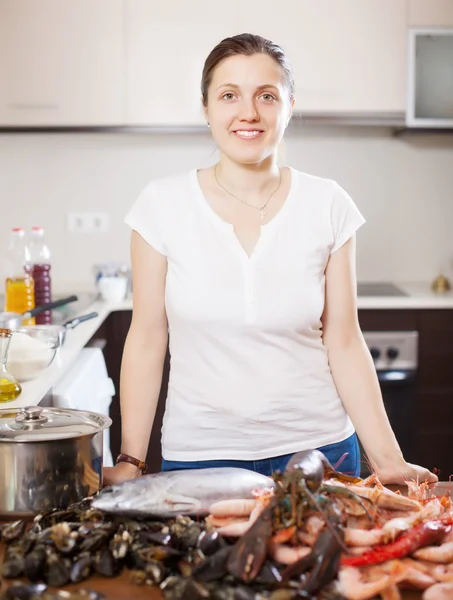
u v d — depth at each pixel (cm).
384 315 363
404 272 421
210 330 165
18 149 407
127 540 111
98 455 135
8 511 128
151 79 372
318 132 412
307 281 167
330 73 374
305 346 168
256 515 112
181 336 168
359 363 171
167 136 409
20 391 180
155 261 170
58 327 212
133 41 370
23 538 115
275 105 163
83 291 399
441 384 367
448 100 378
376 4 372
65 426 135
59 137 407
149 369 173
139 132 376
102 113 373
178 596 100
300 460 115
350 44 373
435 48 375
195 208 169
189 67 372
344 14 372
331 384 172
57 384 235
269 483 125
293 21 371
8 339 177
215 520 115
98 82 372
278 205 170
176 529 113
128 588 106
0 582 108
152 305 172
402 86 377
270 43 164
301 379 167
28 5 367
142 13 369
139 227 170
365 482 127
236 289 164
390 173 416
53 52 370
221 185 170
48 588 106
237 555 104
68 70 371
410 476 149
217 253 166
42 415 142
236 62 160
